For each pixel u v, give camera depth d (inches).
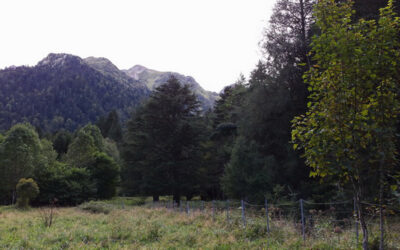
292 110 882.1
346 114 204.2
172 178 1336.1
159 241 381.1
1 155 1346.0
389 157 201.5
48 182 1423.5
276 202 713.6
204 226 474.3
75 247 350.6
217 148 1498.5
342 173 210.1
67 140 2987.2
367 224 332.5
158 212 727.1
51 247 353.1
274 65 905.5
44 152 1835.6
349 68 202.7
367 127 195.8
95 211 857.5
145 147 1392.7
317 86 223.1
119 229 463.5
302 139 218.8
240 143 909.8
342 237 316.8
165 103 1353.3
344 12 219.5
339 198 487.5
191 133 1338.6
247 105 1017.5
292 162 817.5
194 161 1349.7
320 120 211.5
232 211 621.9
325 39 209.5
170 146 1346.0
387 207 211.0
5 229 485.7
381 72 202.7
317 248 295.1
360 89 205.8
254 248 322.0
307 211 594.2
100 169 1740.9
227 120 1745.8
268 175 799.1
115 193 1802.4
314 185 733.9
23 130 1450.5
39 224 547.5
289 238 350.9
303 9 869.8
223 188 930.7
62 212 836.6
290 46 834.2
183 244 356.2
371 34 204.4
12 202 1331.2
